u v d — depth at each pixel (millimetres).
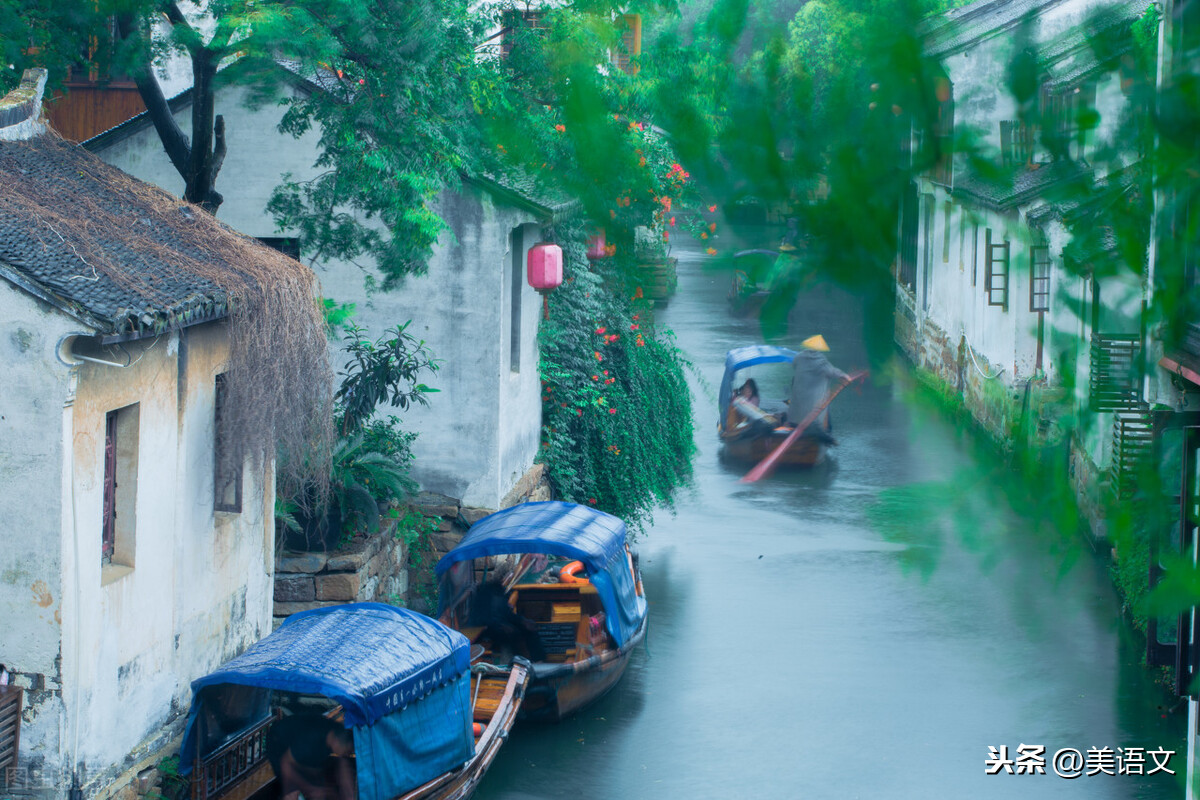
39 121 12492
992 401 26281
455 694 12156
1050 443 2771
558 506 16953
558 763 14352
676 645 17984
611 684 15961
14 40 13219
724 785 13789
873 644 17906
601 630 16531
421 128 13805
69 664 9781
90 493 9961
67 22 13773
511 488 19000
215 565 12328
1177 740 14789
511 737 15078
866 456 25156
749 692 16328
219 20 13305
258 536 13359
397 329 17781
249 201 17656
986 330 27844
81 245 10148
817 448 25312
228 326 11141
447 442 18297
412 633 12055
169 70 20609
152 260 10672
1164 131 2113
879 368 2137
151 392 10883
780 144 2109
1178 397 8258
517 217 17750
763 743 14852
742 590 20156
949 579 20125
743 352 27484
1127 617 17812
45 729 9844
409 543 17906
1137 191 2201
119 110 20375
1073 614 18516
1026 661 17156
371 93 13977
